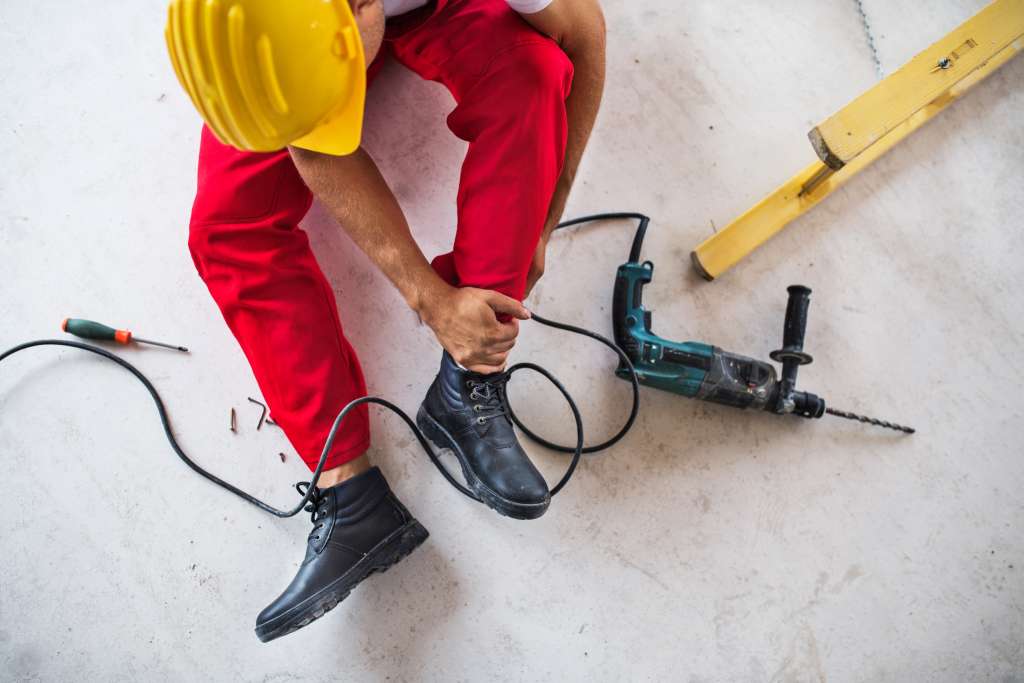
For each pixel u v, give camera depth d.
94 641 1.22
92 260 1.37
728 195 1.46
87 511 1.27
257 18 0.69
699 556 1.30
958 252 1.46
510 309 1.01
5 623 1.22
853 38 1.55
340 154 0.86
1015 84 1.54
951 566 1.33
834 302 1.43
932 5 1.57
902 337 1.42
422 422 1.25
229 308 1.11
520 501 1.12
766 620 1.29
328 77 0.76
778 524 1.33
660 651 1.26
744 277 1.43
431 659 1.24
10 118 1.41
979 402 1.40
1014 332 1.44
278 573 1.26
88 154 1.40
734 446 1.35
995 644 1.30
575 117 1.08
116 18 1.46
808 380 1.39
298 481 1.30
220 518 1.28
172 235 1.38
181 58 0.71
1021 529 1.35
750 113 1.50
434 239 1.39
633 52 1.50
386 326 1.36
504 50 0.95
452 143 1.43
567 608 1.27
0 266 1.35
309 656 1.23
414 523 1.18
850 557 1.32
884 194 1.48
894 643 1.29
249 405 1.32
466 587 1.27
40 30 1.45
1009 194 1.50
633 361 1.29
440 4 0.95
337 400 1.15
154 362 1.33
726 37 1.53
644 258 1.43
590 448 1.32
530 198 0.97
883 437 1.38
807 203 1.40
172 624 1.24
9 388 1.31
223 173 1.07
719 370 1.27
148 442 1.30
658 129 1.48
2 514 1.26
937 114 1.52
